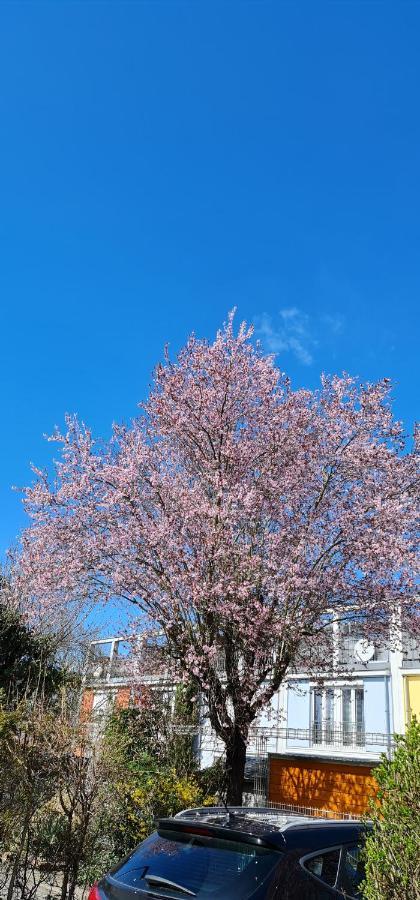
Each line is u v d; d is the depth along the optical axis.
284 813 5.38
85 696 13.02
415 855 3.55
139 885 4.22
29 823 7.71
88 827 8.22
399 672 19.72
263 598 12.16
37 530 12.78
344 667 16.00
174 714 14.29
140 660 13.68
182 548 11.98
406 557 11.82
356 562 12.11
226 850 4.34
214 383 13.88
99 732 8.99
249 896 3.89
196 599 11.44
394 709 19.48
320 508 12.81
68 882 8.13
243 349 14.39
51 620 16.20
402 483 13.15
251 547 12.53
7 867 7.78
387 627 12.82
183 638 12.00
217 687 12.23
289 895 3.99
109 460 13.58
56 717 8.66
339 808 18.66
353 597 12.27
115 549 12.22
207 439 13.81
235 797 11.85
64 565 12.41
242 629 11.47
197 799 11.10
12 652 15.25
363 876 4.54
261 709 12.84
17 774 7.79
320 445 13.29
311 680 15.05
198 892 3.99
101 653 17.56
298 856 4.25
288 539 12.18
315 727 20.92
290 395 14.07
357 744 19.89
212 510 11.92
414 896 3.49
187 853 4.41
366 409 13.45
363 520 12.24
